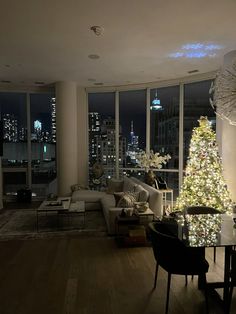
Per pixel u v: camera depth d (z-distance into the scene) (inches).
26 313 91.6
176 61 189.8
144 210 162.1
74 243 157.8
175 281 112.9
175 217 127.3
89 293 103.7
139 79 244.5
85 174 285.0
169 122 258.8
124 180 243.0
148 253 143.1
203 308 94.1
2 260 134.8
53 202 197.5
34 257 138.2
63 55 176.6
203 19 125.8
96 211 229.8
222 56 178.2
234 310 92.6
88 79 245.0
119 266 127.5
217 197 171.8
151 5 113.3
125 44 156.9
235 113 107.7
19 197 274.4
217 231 101.3
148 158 233.9
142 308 93.9
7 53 172.6
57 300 99.1
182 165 249.4
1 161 259.6
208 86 233.5
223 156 189.0
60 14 121.1
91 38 148.1
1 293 104.4
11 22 128.9
